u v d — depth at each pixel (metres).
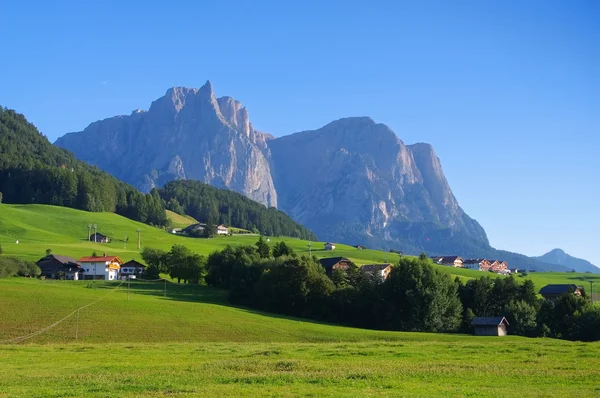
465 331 122.81
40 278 157.12
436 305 117.69
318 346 68.69
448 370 44.66
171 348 64.75
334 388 35.38
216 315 101.56
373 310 119.88
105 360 53.00
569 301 121.88
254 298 129.50
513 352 61.75
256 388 35.31
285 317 116.31
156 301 112.06
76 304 98.38
